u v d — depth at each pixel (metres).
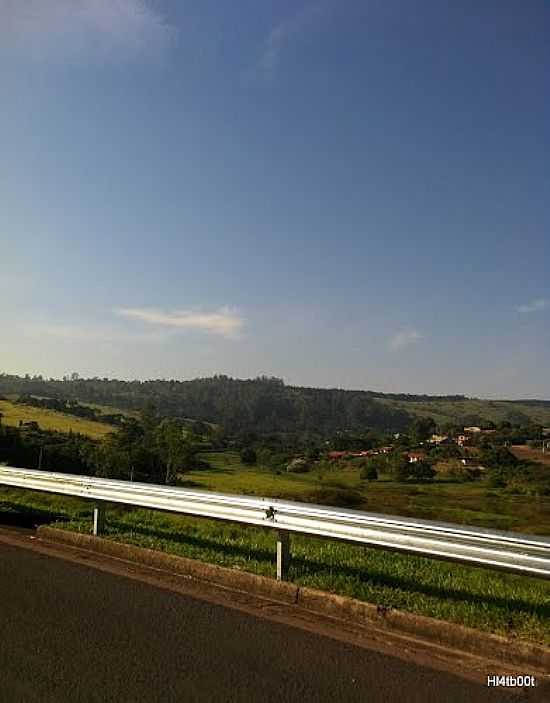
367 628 5.64
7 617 5.76
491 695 4.38
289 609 6.14
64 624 5.60
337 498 41.22
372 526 6.27
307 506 6.71
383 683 4.53
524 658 4.93
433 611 5.66
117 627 5.55
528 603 6.12
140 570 7.45
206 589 6.74
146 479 47.00
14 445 41.78
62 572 7.29
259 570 6.96
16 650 5.01
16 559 7.84
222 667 4.75
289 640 5.32
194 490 7.98
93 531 8.80
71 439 49.59
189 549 7.84
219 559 7.40
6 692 4.30
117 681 4.50
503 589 6.86
